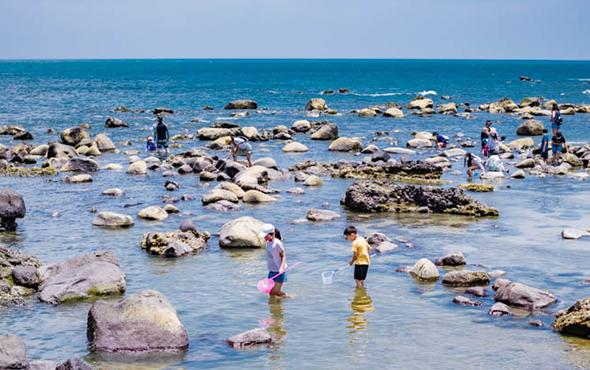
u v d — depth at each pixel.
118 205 29.97
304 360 14.01
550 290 18.30
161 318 14.83
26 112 80.12
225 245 22.91
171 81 173.12
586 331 15.01
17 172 38.62
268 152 48.38
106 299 17.70
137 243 23.55
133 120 72.00
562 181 36.38
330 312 16.89
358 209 28.98
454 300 17.55
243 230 23.09
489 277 19.20
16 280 18.58
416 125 67.62
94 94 117.12
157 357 14.15
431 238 24.11
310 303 17.56
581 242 23.48
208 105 94.19
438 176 36.75
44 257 21.73
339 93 121.19
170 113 80.12
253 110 85.56
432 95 117.44
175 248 21.84
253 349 14.59
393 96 114.44
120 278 18.34
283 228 25.70
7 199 25.12
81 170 39.66
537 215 27.89
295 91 127.38
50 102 97.25
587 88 140.75
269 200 30.83
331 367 13.66
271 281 18.09
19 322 16.11
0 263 19.17
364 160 42.22
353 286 18.92
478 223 26.53
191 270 20.39
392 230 25.36
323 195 32.50
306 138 57.66
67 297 17.59
